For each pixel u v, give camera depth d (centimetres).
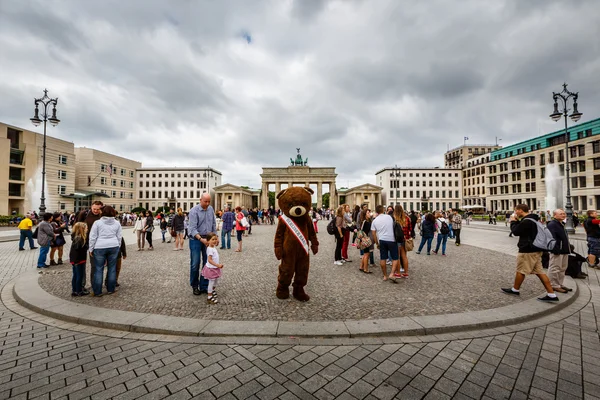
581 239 1759
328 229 978
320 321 450
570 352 368
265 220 3788
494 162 6869
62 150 4994
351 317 471
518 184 6172
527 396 282
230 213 1367
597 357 356
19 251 1296
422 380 307
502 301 557
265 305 534
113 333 427
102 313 483
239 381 304
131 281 720
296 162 7069
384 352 366
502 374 318
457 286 668
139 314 477
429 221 1168
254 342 390
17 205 4238
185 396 280
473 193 8025
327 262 997
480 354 363
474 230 2666
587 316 496
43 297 574
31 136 4453
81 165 6031
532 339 405
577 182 4803
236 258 1077
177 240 1337
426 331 418
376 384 299
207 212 620
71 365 338
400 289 642
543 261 814
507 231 2522
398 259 718
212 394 283
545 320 476
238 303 547
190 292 622
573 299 585
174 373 320
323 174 6500
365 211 1046
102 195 5462
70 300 565
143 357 356
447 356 357
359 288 652
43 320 480
